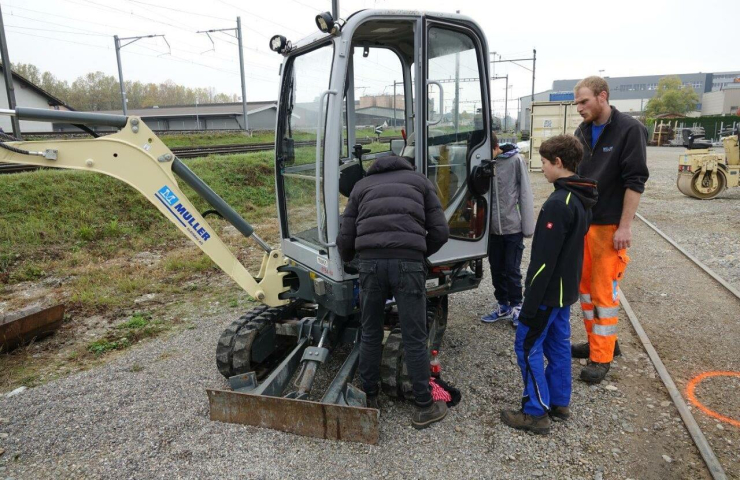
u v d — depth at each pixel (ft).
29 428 10.77
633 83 358.64
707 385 11.62
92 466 9.45
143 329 16.29
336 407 9.64
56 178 30.83
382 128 14.76
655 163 67.56
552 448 9.52
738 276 19.36
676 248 23.67
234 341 12.08
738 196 38.58
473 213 13.09
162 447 9.91
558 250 9.16
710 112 240.32
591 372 11.70
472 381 12.21
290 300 13.05
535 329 9.61
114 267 23.59
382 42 14.16
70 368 13.87
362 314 10.24
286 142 13.46
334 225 10.82
